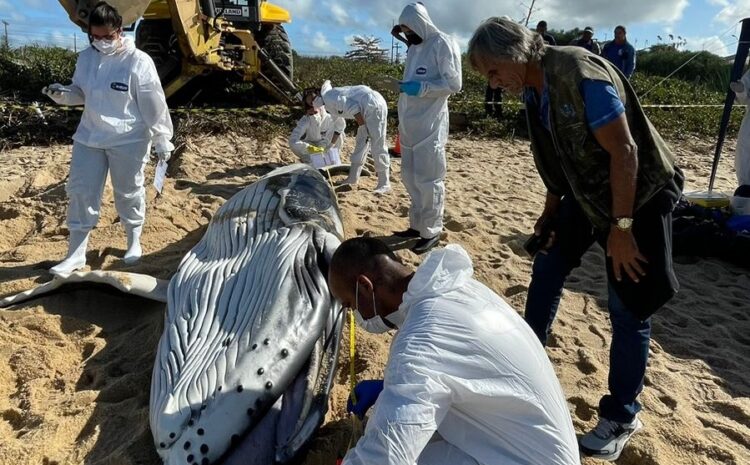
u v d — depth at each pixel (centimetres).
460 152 1097
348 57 2797
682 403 369
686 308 507
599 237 318
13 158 913
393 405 195
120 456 296
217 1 1133
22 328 412
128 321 443
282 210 451
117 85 482
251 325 335
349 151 1011
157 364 330
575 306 498
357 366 385
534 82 291
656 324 472
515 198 800
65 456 304
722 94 1808
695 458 321
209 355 320
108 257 543
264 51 1194
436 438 225
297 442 293
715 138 1326
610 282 303
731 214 646
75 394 348
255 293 363
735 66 677
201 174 830
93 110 486
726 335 463
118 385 354
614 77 279
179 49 1076
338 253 245
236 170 858
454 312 210
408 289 223
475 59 289
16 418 335
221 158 920
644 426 342
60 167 811
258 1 1160
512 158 1070
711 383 393
